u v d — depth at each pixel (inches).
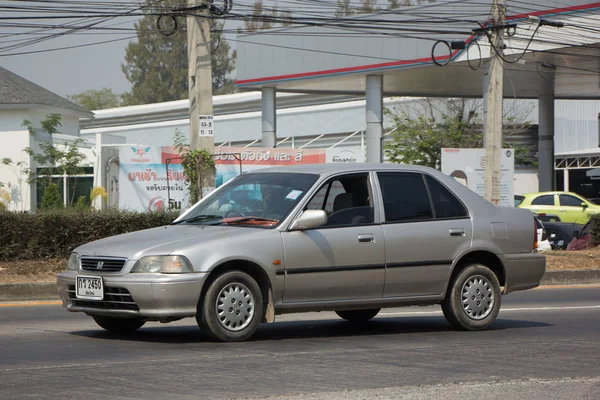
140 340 468.4
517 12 1456.7
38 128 2164.1
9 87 2359.7
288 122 2819.9
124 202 1284.4
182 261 433.1
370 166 503.8
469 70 1596.9
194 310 437.1
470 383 353.4
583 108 2554.1
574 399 331.0
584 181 2445.9
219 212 491.2
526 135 2372.0
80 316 610.2
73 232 852.0
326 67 1681.8
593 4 1384.1
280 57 1750.7
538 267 545.0
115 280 435.2
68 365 385.1
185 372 369.4
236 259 444.8
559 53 1448.1
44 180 1955.0
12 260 831.7
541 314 644.1
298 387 340.8
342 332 523.8
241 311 450.6
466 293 521.7
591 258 1047.6
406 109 2536.9
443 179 524.4
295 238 462.3
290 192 480.4
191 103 1007.0
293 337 494.6
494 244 526.3
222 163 1368.1
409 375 369.4
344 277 474.6
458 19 1492.4
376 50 1608.0
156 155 1290.6
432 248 502.6
